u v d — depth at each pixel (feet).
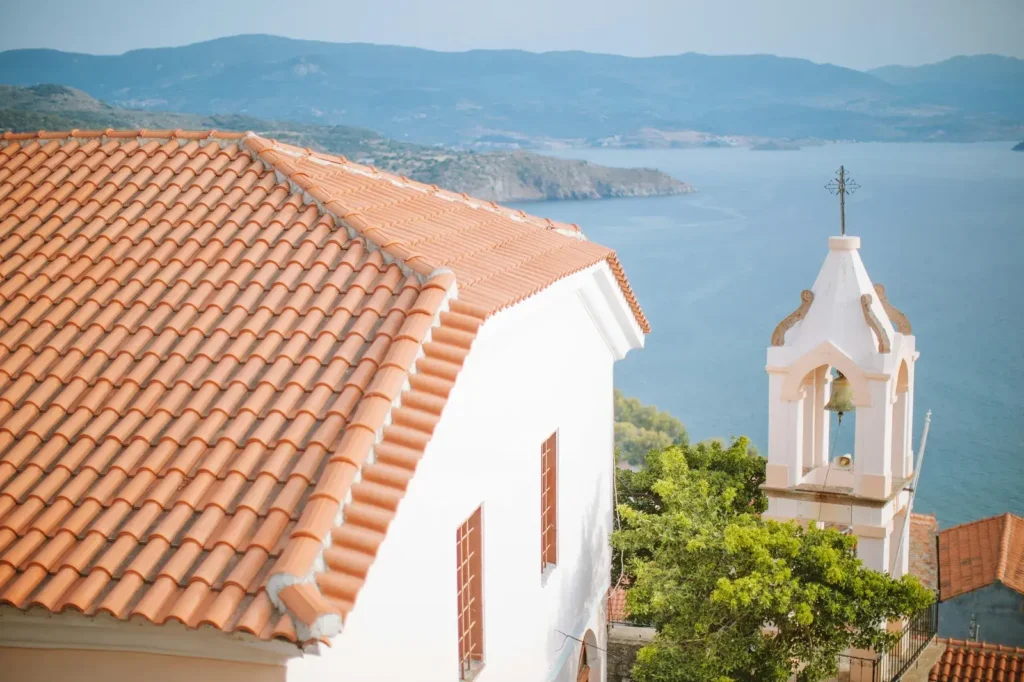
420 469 29.43
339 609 20.93
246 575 21.58
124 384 27.35
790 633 42.34
